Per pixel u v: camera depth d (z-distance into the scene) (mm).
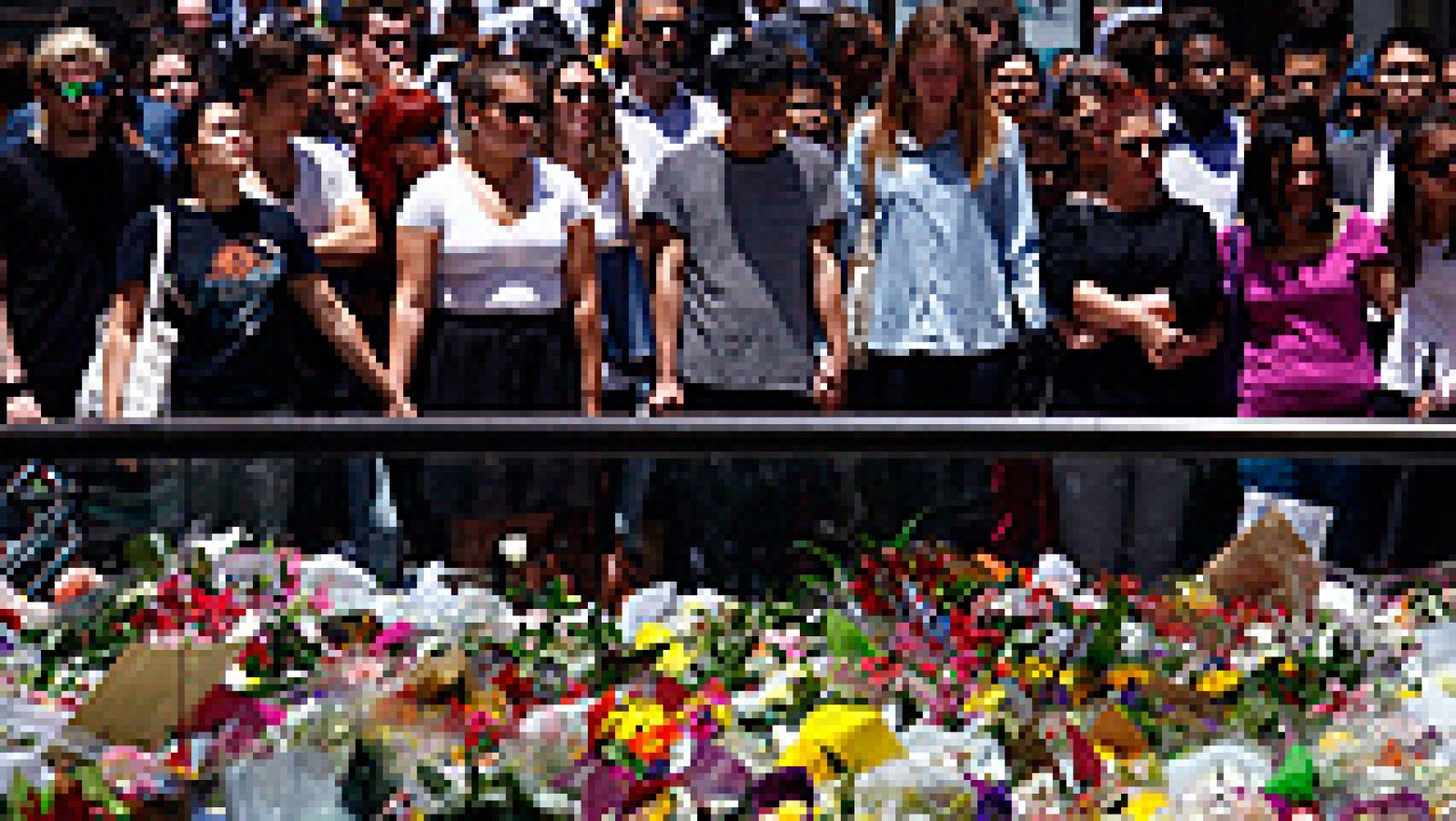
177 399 11906
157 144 11977
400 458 8562
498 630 10219
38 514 11422
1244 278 12828
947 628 10656
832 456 8719
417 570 11422
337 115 12422
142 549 11109
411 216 12039
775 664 9820
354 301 12242
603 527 12031
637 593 10859
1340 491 12852
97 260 11805
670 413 12094
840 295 12352
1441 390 13109
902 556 11531
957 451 8562
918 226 12406
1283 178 12758
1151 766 9047
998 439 8664
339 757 8516
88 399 11734
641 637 10062
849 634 10211
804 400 12242
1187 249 12664
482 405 12086
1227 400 12820
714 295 12219
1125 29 14273
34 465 11461
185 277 11867
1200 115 14086
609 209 12336
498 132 12047
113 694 8805
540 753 8688
